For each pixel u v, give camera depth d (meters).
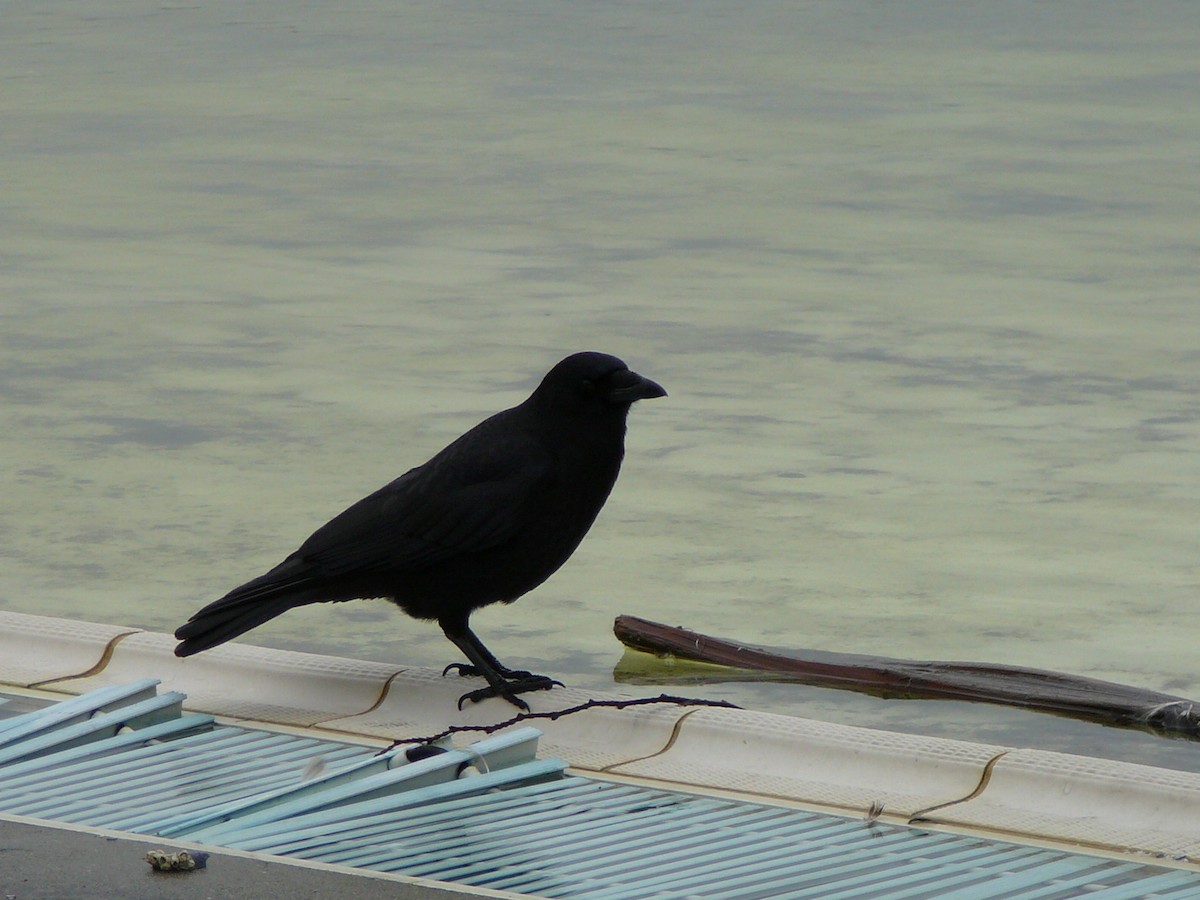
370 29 48.78
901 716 8.91
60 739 6.82
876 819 6.20
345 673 7.57
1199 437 13.65
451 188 25.97
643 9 53.62
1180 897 5.46
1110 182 26.14
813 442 13.52
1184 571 10.78
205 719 7.15
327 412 14.11
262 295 18.81
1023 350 16.44
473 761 6.49
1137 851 5.88
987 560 10.99
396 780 6.30
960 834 6.05
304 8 54.84
